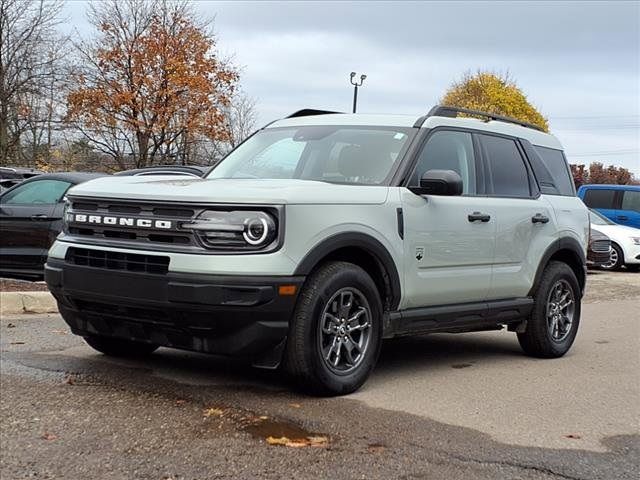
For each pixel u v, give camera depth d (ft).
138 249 15.81
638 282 50.03
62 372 18.44
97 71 97.81
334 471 12.52
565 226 24.11
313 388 16.58
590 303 38.73
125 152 100.01
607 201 67.26
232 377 18.42
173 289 15.17
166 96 96.73
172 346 16.40
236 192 15.62
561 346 23.67
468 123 21.62
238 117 132.05
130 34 96.84
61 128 107.14
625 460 13.83
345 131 20.36
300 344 16.03
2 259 33.12
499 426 15.57
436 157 19.99
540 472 12.98
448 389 18.54
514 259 21.89
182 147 100.22
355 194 17.29
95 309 16.90
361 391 17.80
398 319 18.52
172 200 15.70
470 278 20.30
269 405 16.06
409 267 18.47
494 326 22.27
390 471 12.65
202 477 12.05
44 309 27.81
